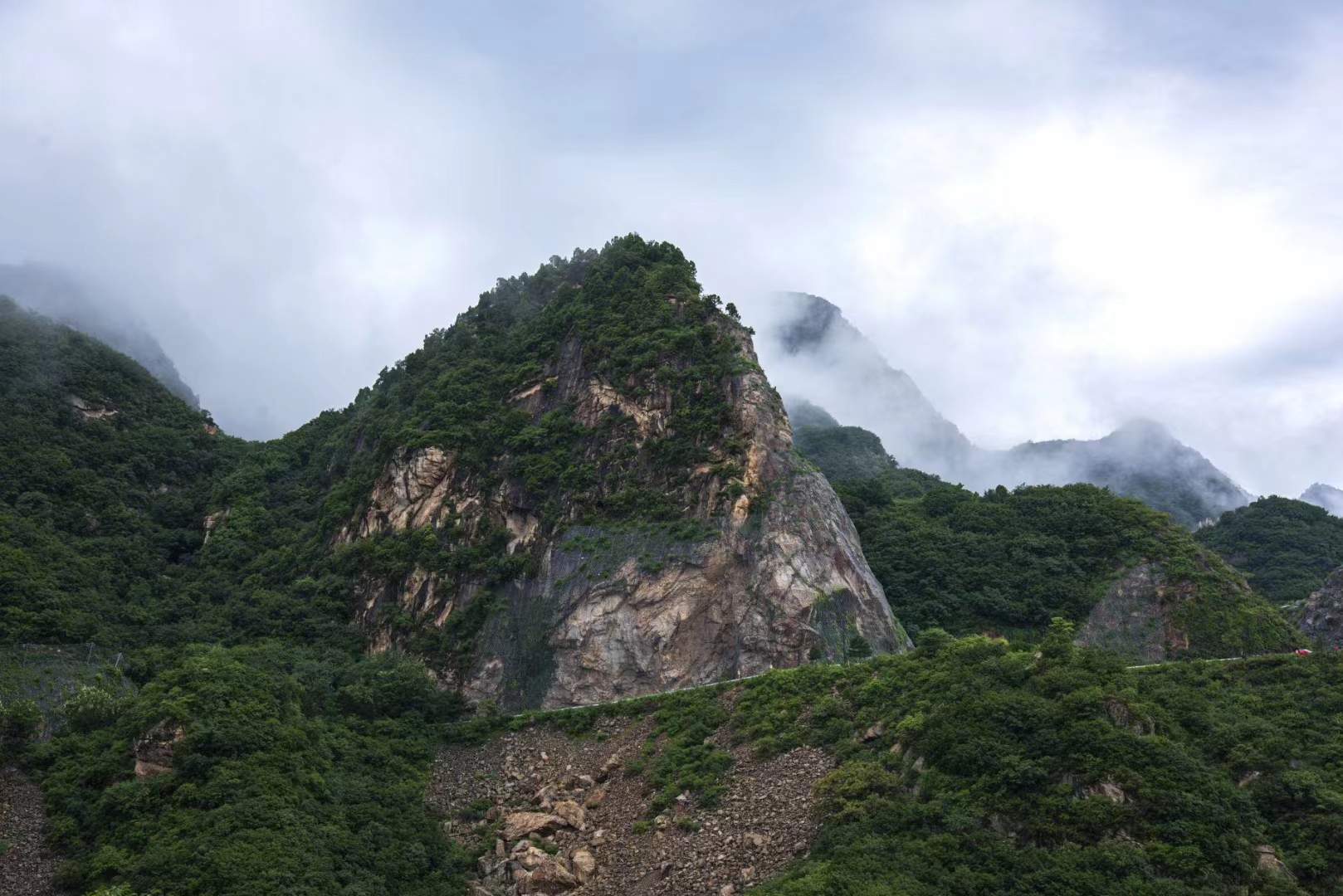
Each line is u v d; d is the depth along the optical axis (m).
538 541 101.38
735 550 95.00
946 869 54.78
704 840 65.62
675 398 107.69
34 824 67.19
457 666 94.38
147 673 89.31
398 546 104.00
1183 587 103.31
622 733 82.19
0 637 85.81
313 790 71.50
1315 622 101.31
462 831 74.69
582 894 65.25
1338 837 53.16
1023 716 62.53
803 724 74.06
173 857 60.97
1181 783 56.38
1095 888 51.44
